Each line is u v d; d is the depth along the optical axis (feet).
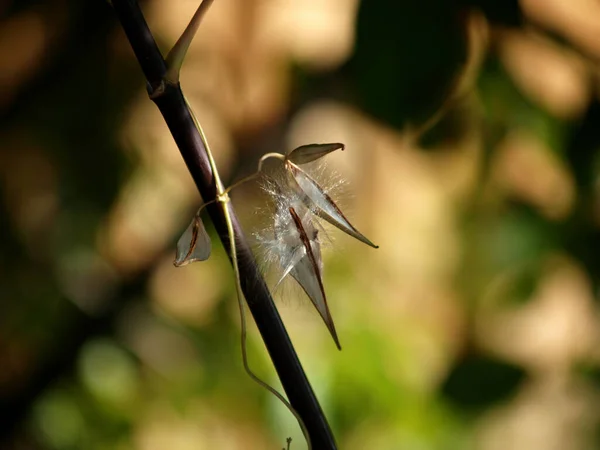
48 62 8.58
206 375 8.79
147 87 6.27
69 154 8.93
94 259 9.20
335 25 8.68
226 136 9.27
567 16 7.08
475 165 7.54
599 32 7.08
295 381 6.31
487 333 9.00
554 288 8.80
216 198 6.29
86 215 9.14
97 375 8.84
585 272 7.66
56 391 8.83
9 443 8.61
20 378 8.84
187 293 9.22
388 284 9.76
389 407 8.32
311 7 8.79
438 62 6.75
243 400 8.65
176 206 9.55
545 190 7.84
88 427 8.79
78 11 8.41
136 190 9.33
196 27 6.26
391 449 8.20
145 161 9.20
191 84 9.32
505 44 6.97
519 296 8.16
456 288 8.83
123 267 9.32
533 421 8.62
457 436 8.27
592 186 7.27
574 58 7.02
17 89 8.71
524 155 7.70
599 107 7.10
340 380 8.30
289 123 9.14
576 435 8.45
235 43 9.09
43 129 8.81
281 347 6.31
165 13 8.99
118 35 8.57
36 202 9.14
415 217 10.03
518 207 7.88
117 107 8.84
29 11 8.39
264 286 6.31
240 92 9.20
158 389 8.89
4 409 8.68
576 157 7.16
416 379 8.82
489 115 7.15
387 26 6.74
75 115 8.77
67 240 9.12
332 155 9.39
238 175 9.05
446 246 9.84
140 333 8.92
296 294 6.40
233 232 6.29
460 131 7.15
